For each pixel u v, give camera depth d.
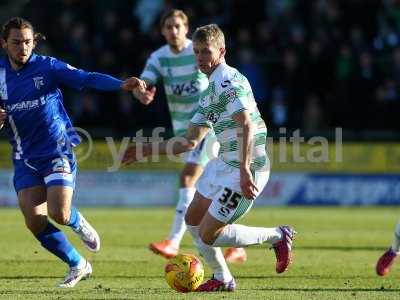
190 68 31.05
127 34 58.66
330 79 58.72
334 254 32.03
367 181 55.94
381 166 56.06
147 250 32.78
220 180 22.05
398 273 27.31
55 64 23.30
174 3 60.59
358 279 25.97
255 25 61.00
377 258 31.06
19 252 31.61
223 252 31.73
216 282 22.97
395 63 58.88
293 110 58.06
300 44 59.22
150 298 21.61
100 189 54.38
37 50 59.97
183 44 31.06
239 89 21.31
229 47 59.47
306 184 55.56
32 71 23.06
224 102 21.50
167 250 30.00
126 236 37.47
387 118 58.31
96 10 63.56
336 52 59.12
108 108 57.25
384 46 61.03
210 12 60.69
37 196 23.34
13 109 23.11
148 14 65.12
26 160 23.31
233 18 60.91
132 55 58.12
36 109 23.09
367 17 60.78
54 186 22.94
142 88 23.16
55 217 22.98
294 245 34.78
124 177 54.47
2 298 21.62
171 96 31.78
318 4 61.75
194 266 22.45
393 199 56.06
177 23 30.77
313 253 32.28
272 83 58.88
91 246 24.94
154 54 31.69
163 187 54.50
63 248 23.69
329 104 58.22
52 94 23.41
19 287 23.80
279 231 23.12
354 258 30.98
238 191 21.83
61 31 61.16
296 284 24.77
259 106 58.22
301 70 58.38
